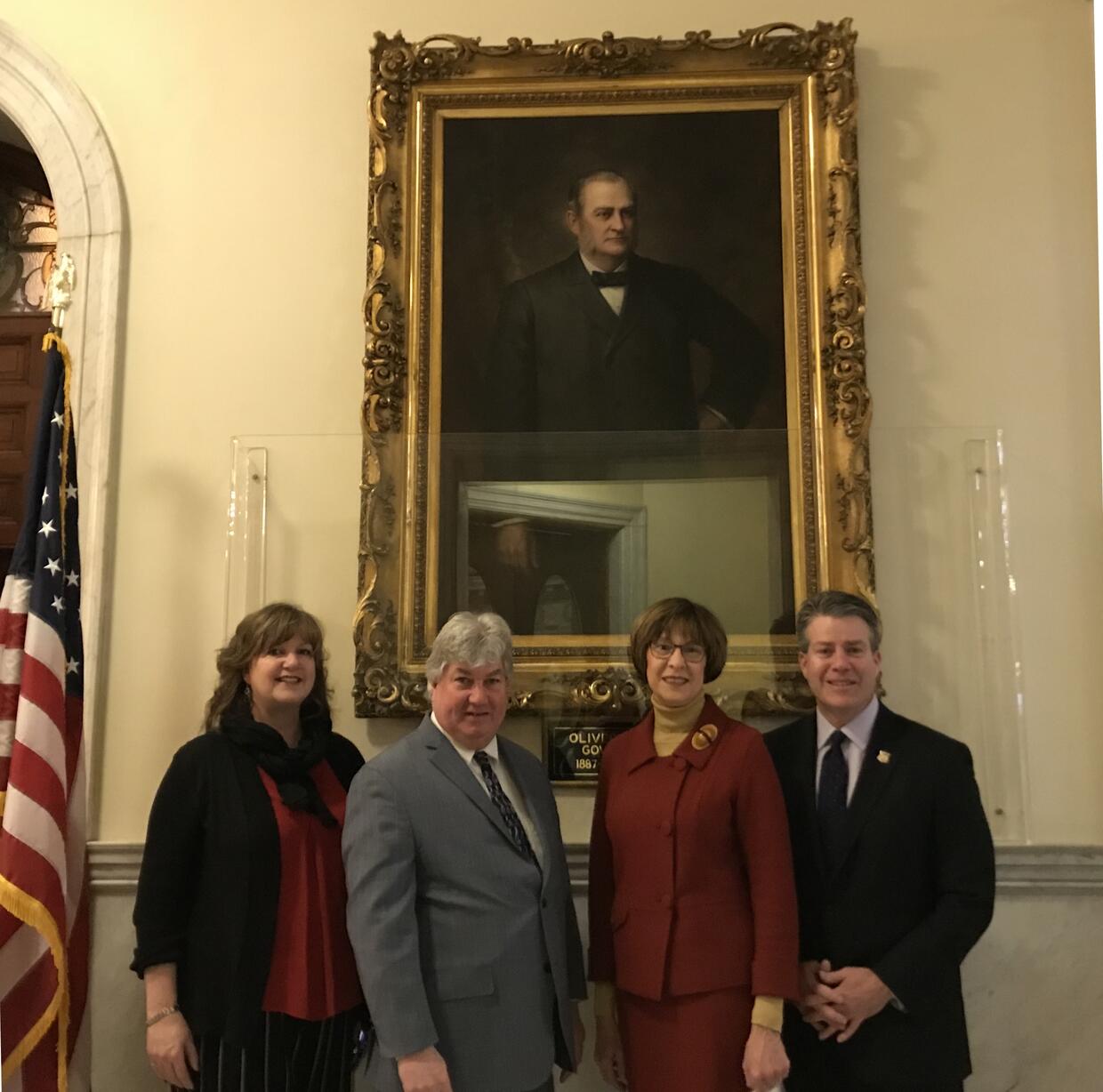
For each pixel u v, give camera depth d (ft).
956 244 11.53
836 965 7.77
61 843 9.19
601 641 10.57
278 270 11.80
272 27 12.28
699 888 7.73
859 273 11.14
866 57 11.91
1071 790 10.48
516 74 11.80
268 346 11.66
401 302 11.43
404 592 10.70
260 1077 7.81
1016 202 11.57
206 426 11.52
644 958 7.67
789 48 11.62
